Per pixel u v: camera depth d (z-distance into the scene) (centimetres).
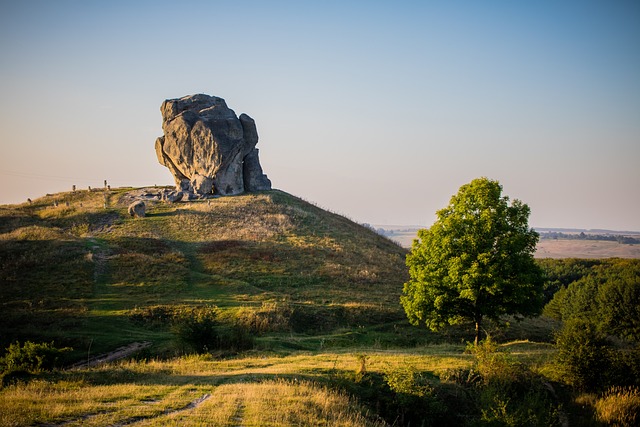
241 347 3088
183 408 1592
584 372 2311
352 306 4375
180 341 3108
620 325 5025
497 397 2034
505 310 3105
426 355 2797
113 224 6719
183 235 6431
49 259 4906
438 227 3225
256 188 8806
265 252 5884
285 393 1803
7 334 3212
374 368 2339
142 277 4719
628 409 2050
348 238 7112
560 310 6844
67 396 1644
